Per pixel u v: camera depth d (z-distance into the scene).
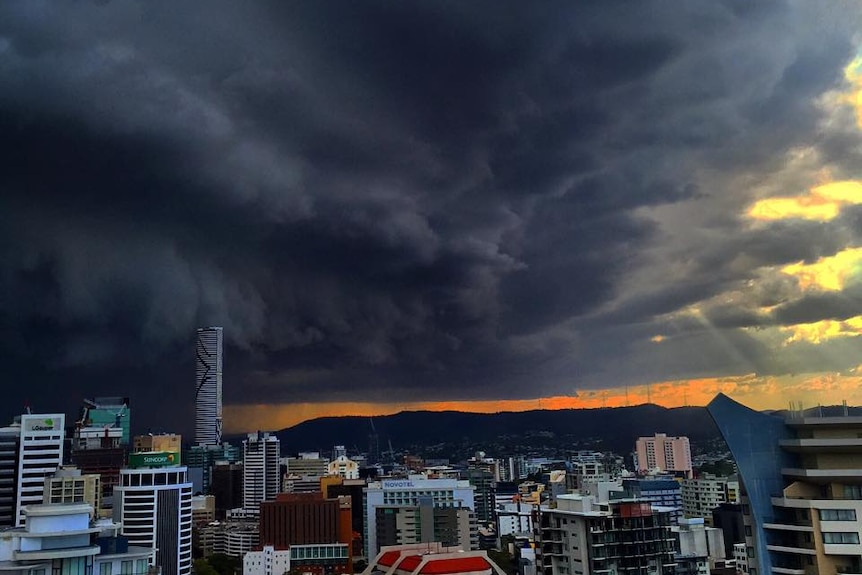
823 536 127.06
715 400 142.50
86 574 137.50
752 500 136.25
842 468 132.12
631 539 186.00
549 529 196.38
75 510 141.62
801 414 140.50
